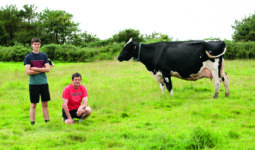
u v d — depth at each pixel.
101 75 12.77
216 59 7.20
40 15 58.34
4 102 7.17
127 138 4.12
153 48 8.18
